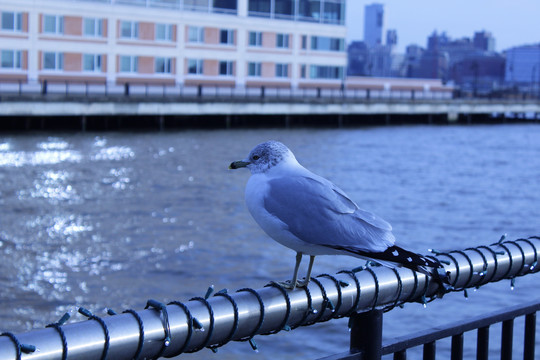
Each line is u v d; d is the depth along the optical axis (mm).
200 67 54562
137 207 20688
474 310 11367
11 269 13641
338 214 2871
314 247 2891
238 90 54438
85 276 13281
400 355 2859
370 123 59469
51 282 12859
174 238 16672
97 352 2137
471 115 67688
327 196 2912
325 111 52469
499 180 28781
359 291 2701
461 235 18172
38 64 46500
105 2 48938
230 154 34438
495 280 3193
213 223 18547
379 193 24641
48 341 2064
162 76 52469
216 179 26531
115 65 49906
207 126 49969
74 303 11742
